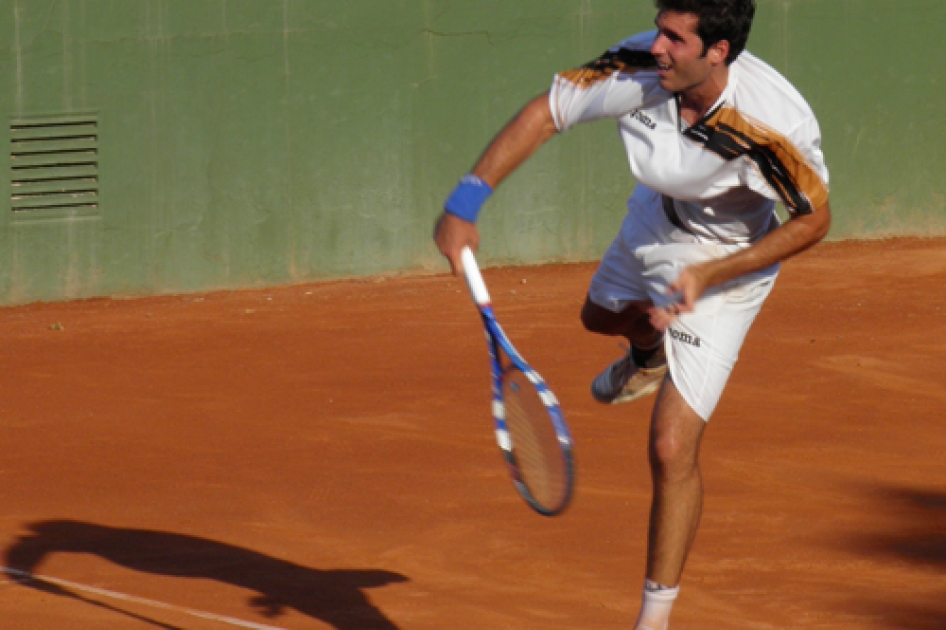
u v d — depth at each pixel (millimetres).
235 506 23641
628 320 18328
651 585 14711
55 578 19281
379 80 59219
